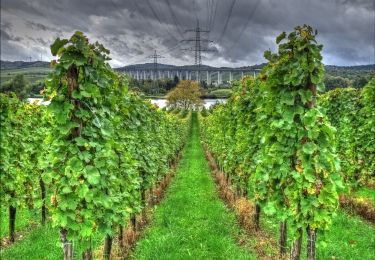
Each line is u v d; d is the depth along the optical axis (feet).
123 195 21.25
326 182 16.62
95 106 16.40
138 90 33.60
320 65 16.75
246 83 33.22
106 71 16.75
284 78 17.25
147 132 34.88
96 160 15.84
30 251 26.17
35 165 33.86
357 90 45.80
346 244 25.86
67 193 15.34
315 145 16.75
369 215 32.86
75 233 15.69
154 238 26.91
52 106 14.90
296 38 17.07
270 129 19.08
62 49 14.93
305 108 17.25
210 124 81.15
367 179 36.70
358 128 37.63
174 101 324.60
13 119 30.50
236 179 35.45
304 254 24.43
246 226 29.66
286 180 18.07
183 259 23.52
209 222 31.68
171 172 60.85
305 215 16.58
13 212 29.78
